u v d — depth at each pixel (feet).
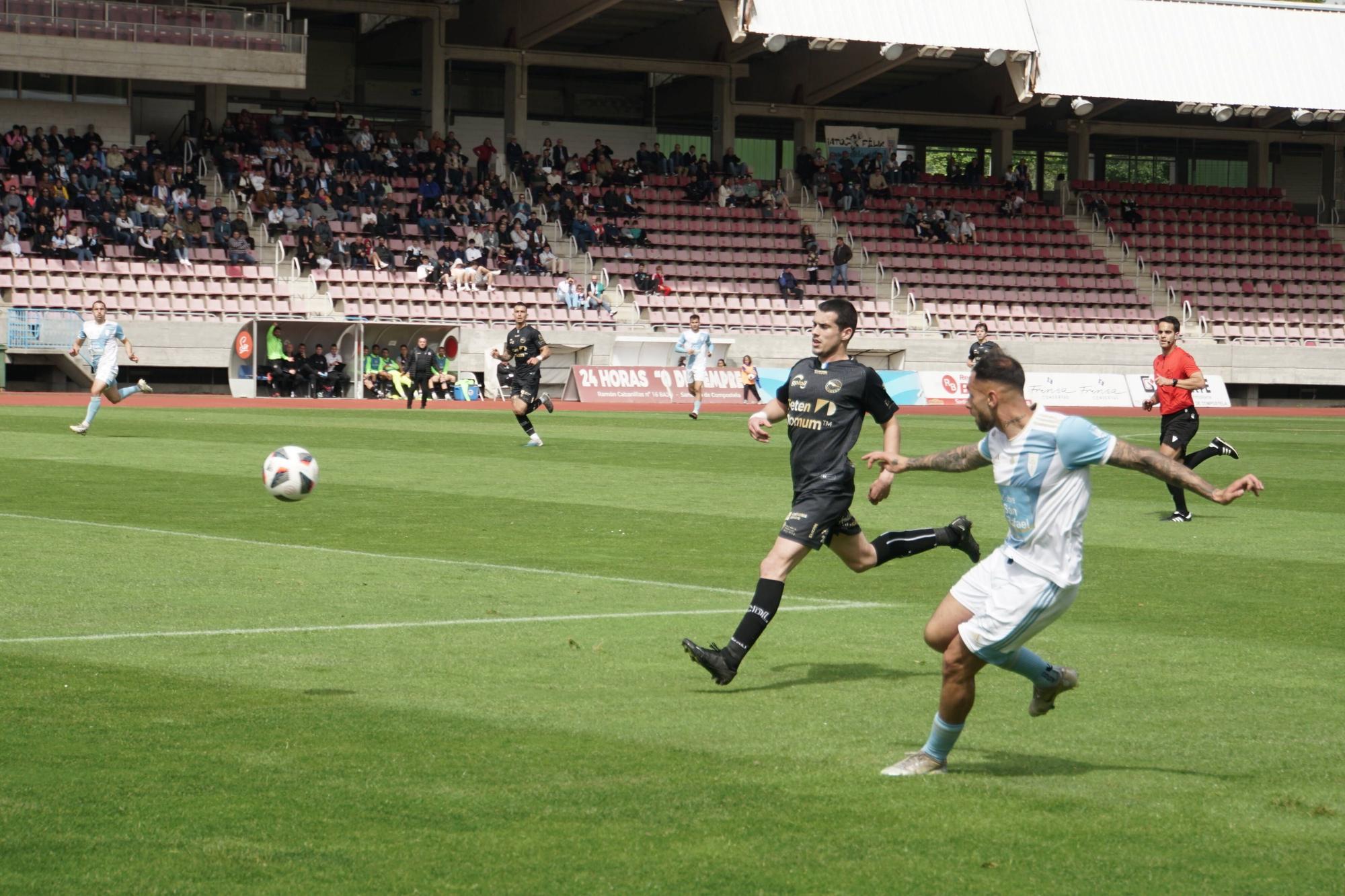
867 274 213.46
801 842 20.98
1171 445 65.92
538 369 99.40
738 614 40.01
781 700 29.99
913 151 251.60
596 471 83.46
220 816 21.71
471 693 30.01
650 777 24.12
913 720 28.48
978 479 83.05
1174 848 21.03
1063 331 214.48
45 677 30.66
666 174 219.61
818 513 31.37
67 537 51.52
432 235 191.62
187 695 29.30
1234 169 263.29
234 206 185.47
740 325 198.59
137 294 170.60
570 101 230.07
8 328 159.33
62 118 187.73
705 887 19.16
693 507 66.23
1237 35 214.28
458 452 94.32
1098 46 206.39
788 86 228.63
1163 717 29.17
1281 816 22.59
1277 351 219.20
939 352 203.41
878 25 194.39
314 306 178.19
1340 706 30.19
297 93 214.28
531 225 199.31
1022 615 23.71
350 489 70.23
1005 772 24.89
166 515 58.59
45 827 21.09
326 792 22.94
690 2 208.54
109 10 176.76
